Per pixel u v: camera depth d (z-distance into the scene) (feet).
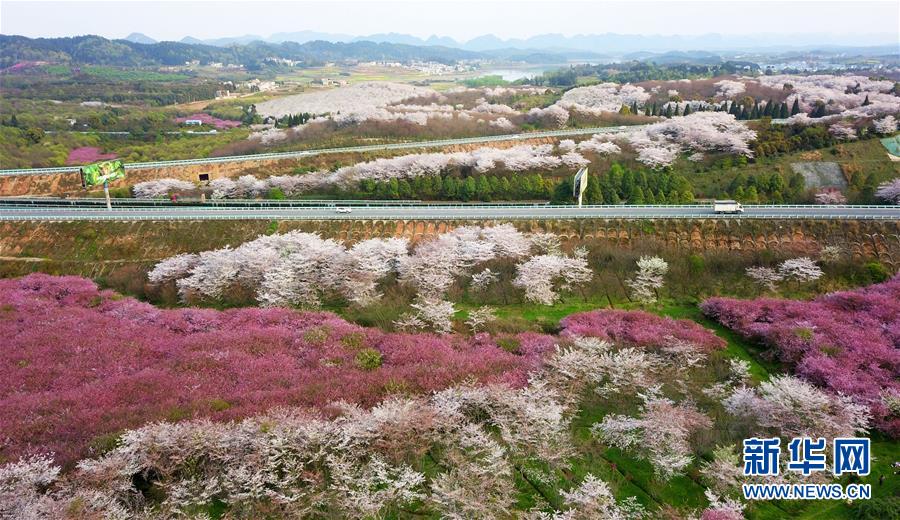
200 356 147.33
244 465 100.83
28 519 88.07
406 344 152.66
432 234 225.56
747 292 189.57
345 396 125.59
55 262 221.87
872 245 203.82
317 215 240.32
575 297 192.44
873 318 157.99
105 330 164.86
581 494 97.86
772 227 214.07
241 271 196.65
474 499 94.58
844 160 311.47
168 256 222.89
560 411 117.29
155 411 120.88
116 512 92.94
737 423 119.14
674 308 183.93
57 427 117.39
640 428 115.96
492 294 191.31
